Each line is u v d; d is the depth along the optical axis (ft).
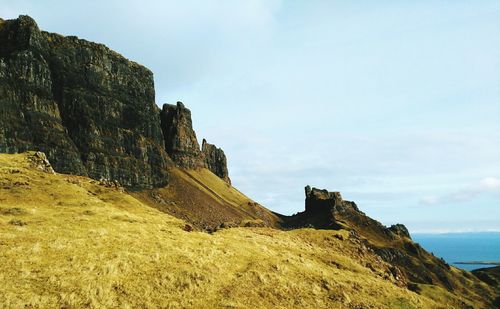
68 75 463.42
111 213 159.63
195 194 583.99
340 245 211.20
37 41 433.89
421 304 135.33
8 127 354.54
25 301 72.49
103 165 447.42
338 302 112.78
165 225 165.68
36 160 235.81
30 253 93.76
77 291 80.38
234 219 560.20
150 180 510.99
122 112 524.11
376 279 154.51
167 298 87.81
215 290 97.76
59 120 424.05
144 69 598.34
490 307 444.55
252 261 126.11
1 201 155.12
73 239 109.70
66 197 178.91
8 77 382.63
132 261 100.83
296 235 210.18
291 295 107.65
